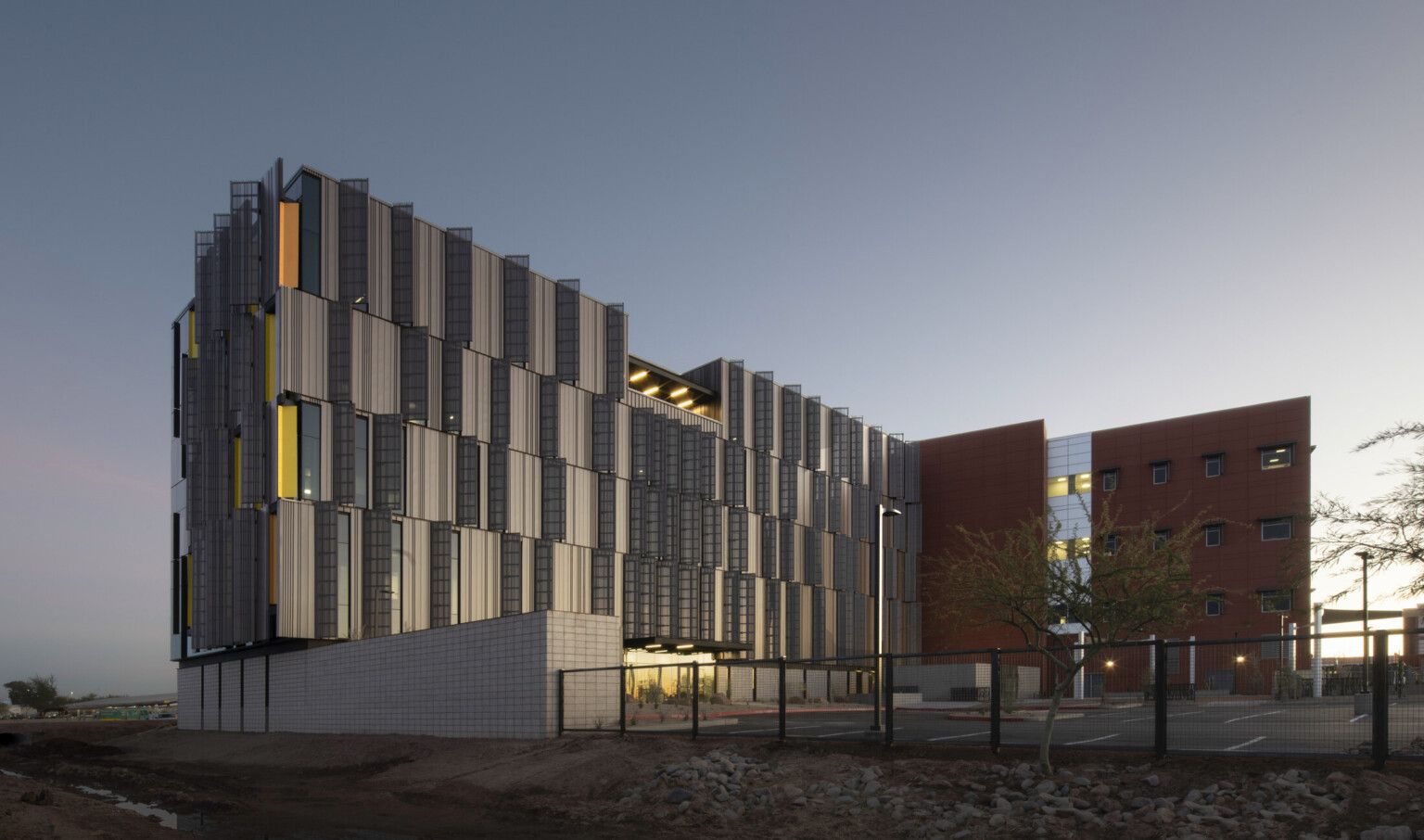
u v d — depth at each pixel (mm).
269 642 39094
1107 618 15469
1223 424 62219
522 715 23594
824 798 15047
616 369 53625
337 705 32750
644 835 13930
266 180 42000
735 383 61781
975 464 73062
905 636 71062
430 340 45531
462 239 47188
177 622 50250
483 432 47062
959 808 13625
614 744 20234
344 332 41531
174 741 38250
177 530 52156
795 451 64000
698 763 17172
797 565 63375
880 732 17453
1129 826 12219
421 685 27859
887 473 72812
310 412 40188
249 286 41156
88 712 122875
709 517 57938
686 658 54750
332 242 42219
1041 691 42719
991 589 16344
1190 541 15977
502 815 16078
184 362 48500
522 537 47688
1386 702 12641
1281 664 17125
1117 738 15836
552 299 51406
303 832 14516
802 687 55406
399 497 42094
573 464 50531
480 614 45469
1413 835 10539
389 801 18141
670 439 55875
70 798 15914
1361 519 13078
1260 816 11750
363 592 40812
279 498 38562
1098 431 67812
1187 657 17297
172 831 14023
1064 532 67750
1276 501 59188
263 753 28672
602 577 50562
